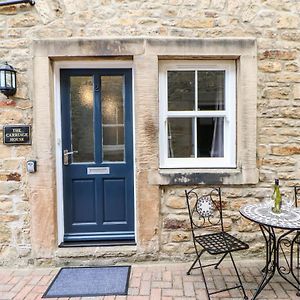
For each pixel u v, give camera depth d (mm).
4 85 2850
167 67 3131
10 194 3035
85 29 2984
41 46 2945
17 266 3068
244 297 2424
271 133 3102
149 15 3000
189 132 3252
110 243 3189
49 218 3043
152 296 2492
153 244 3090
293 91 3084
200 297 2475
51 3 2971
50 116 3006
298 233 2557
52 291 2578
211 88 3223
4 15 2971
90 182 3254
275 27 3047
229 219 3133
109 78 3217
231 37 3025
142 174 3049
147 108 3016
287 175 3121
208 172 3078
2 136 2996
